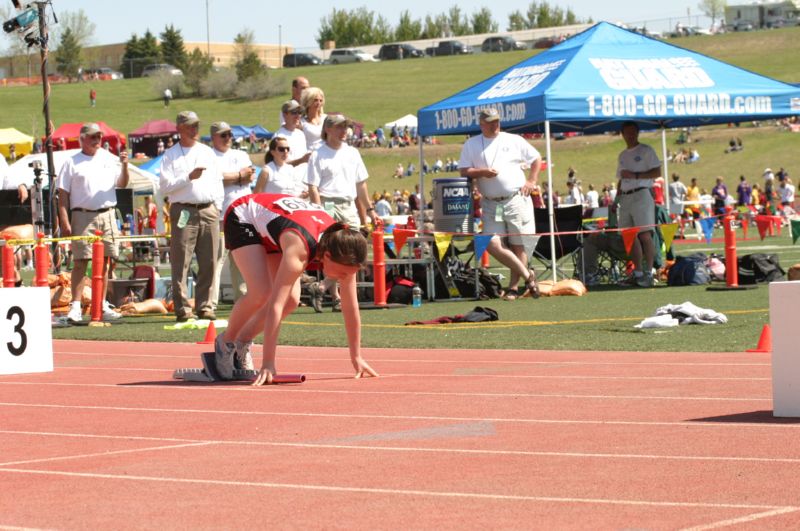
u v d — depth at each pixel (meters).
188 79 131.62
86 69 160.88
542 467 6.53
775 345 8.02
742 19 141.88
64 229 18.34
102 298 18.44
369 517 5.42
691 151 80.38
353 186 18.09
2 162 35.03
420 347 13.87
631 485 5.99
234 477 6.46
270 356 10.66
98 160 18.56
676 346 12.84
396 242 20.48
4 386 11.35
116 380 11.52
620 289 22.09
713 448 6.96
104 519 5.52
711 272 22.69
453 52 150.25
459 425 8.11
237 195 18.55
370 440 7.59
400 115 112.75
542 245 23.23
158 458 7.13
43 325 12.57
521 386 10.09
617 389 9.73
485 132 20.16
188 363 13.00
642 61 23.05
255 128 95.62
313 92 18.89
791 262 27.95
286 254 10.30
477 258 20.17
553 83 21.88
